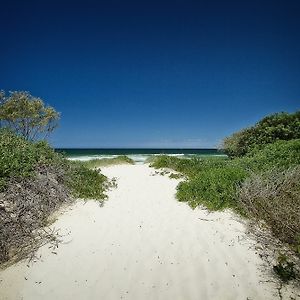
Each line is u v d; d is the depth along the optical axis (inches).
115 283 193.8
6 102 570.9
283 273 189.9
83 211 298.4
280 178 300.4
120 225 274.8
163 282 193.8
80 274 202.8
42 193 284.5
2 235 227.0
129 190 379.9
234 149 664.4
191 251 228.1
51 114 595.2
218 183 326.0
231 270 202.7
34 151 329.1
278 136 609.3
